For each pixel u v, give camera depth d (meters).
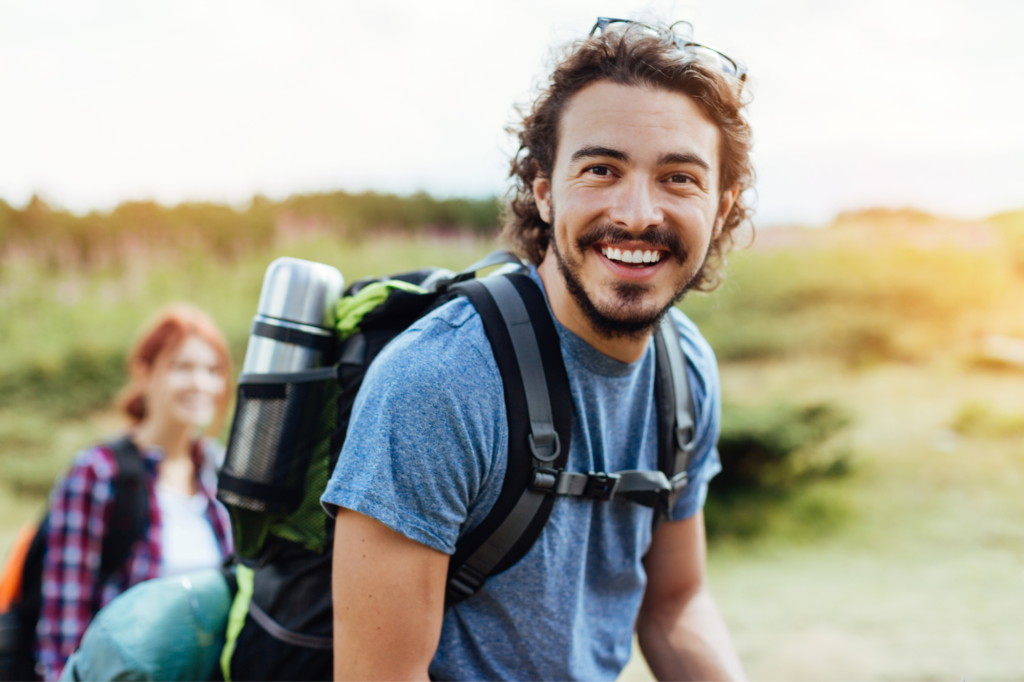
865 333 8.20
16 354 7.66
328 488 1.09
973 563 4.62
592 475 1.17
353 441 1.09
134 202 10.34
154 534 2.37
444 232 10.84
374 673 1.08
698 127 1.17
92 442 7.03
